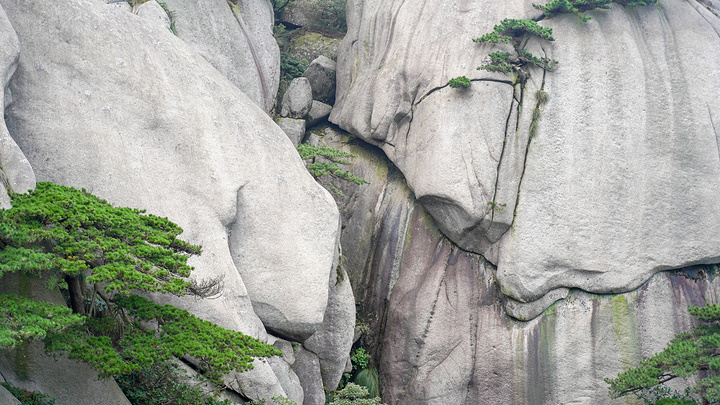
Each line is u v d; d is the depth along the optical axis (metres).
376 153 24.34
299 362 17.86
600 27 22.20
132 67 16.06
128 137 15.37
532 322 20.34
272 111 23.59
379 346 21.69
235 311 14.88
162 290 10.42
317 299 16.66
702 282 20.53
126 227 10.98
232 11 22.97
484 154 20.88
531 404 19.73
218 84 17.69
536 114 21.28
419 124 22.31
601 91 21.39
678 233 20.41
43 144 14.27
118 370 9.48
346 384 20.44
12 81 14.32
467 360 20.36
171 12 20.78
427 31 23.28
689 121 21.16
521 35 22.23
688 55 21.97
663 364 16.42
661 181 20.69
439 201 21.14
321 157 24.11
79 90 15.10
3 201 10.64
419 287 21.56
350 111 24.39
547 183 20.77
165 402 12.27
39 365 10.72
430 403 20.09
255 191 16.70
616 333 19.95
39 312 9.41
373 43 25.03
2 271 8.77
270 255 16.48
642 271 20.23
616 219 20.48
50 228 10.81
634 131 21.05
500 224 20.62
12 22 14.88
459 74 21.89
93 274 9.79
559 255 20.30
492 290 21.05
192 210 15.50
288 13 28.50
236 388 14.47
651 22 22.61
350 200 23.78
